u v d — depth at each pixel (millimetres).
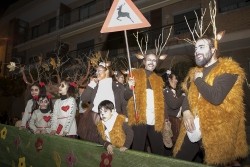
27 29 21844
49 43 19047
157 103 3045
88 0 17719
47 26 20297
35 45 19953
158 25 12680
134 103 2854
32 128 3887
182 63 8656
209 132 2043
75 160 2932
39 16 21234
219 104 2035
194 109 2240
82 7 17938
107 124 2873
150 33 12742
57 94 10617
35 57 20016
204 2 10039
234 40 8977
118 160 2457
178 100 3291
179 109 4090
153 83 3135
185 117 2303
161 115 3027
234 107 1999
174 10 12219
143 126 2967
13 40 21297
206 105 2107
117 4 3002
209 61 2262
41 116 4059
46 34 18844
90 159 2773
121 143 2795
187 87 2525
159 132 3047
